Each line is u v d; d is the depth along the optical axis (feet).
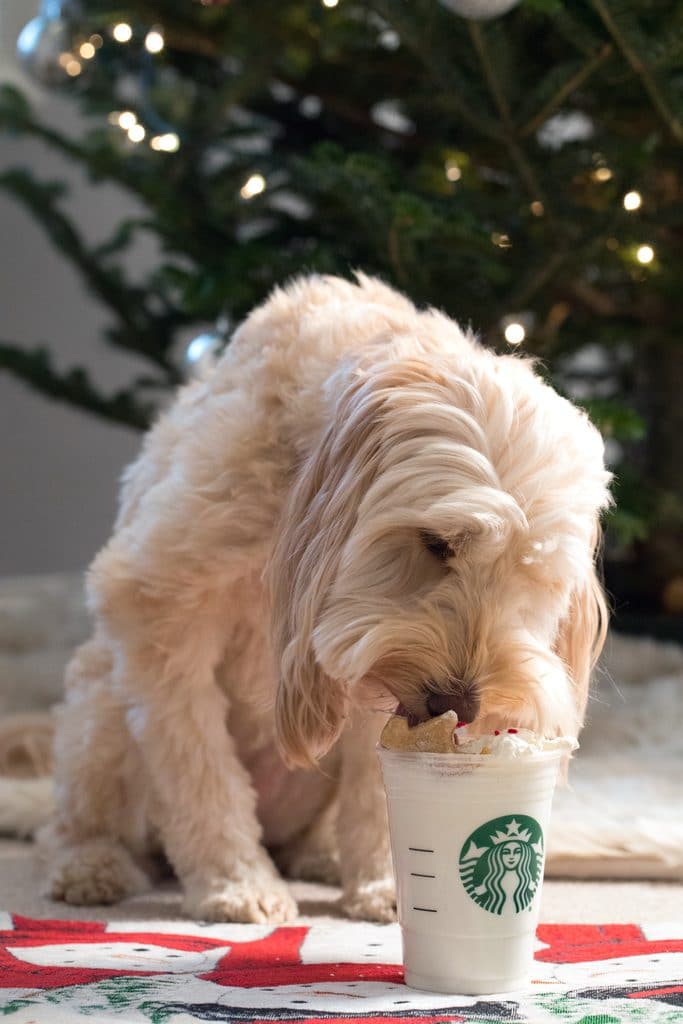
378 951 5.17
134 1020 3.77
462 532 5.01
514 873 4.40
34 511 19.90
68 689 7.33
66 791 7.04
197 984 4.34
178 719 6.28
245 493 5.92
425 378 5.38
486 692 4.99
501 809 4.40
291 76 12.96
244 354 6.48
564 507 5.14
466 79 10.48
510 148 10.52
